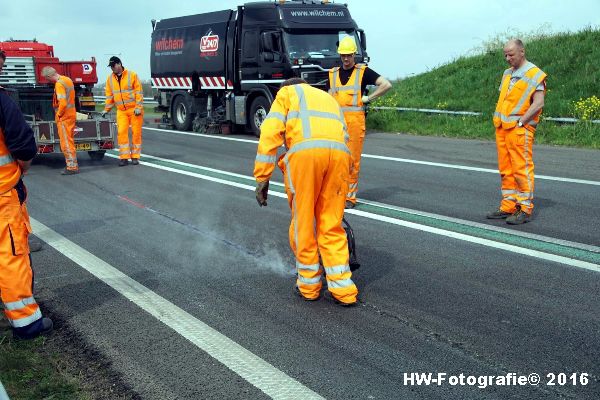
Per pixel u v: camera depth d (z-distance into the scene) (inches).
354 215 283.1
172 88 753.0
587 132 526.3
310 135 169.8
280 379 135.1
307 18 597.0
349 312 171.2
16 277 154.6
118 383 135.5
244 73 637.9
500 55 797.2
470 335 155.0
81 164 460.8
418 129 638.5
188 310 174.6
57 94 403.9
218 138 633.6
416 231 253.3
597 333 154.9
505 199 270.1
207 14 689.6
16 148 150.5
